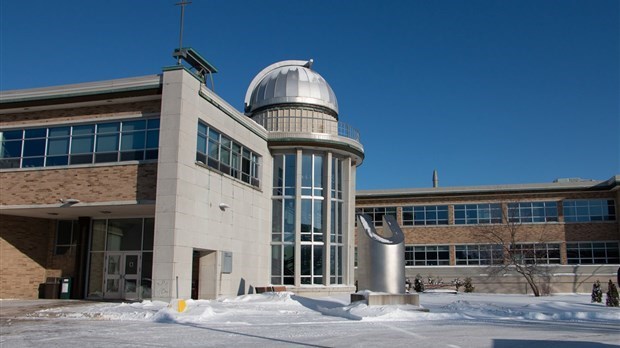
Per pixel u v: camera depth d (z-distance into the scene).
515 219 50.97
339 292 34.84
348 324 17.88
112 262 29.03
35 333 14.78
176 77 24.61
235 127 30.31
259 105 38.25
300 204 34.97
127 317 18.89
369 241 22.31
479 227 51.94
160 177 23.95
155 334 14.75
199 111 26.03
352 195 38.06
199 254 27.70
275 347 12.51
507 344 13.17
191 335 14.63
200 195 25.84
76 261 29.05
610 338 14.48
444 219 53.34
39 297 29.56
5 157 27.28
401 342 13.48
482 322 19.08
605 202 49.69
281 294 26.92
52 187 26.05
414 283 46.97
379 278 21.91
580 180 55.53
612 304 26.36
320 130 37.47
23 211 27.30
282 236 34.84
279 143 35.03
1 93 26.81
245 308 22.39
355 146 36.97
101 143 26.06
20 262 29.05
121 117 25.80
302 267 34.53
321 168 36.19
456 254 52.38
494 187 52.06
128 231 29.06
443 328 16.80
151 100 25.56
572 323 19.14
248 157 32.38
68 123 26.58
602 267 46.62
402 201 54.75
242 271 30.45
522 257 46.56
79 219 29.42
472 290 47.53
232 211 29.44
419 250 53.47
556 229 50.16
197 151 26.08
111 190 25.16
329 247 35.00
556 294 43.88
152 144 25.25
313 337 14.41
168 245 23.36
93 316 19.23
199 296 27.34
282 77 38.41
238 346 12.64
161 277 23.23
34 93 26.44
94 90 25.64
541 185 51.00
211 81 30.31
